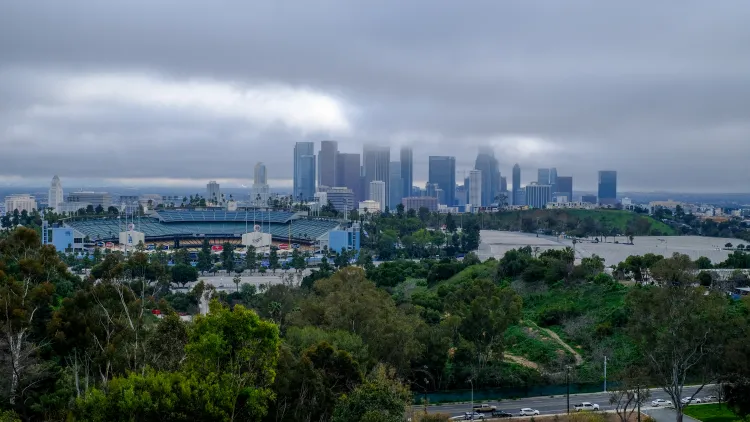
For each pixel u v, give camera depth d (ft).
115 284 402.31
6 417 285.43
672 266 395.34
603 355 555.28
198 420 269.64
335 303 521.24
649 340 402.11
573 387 522.88
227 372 287.07
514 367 549.95
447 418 394.11
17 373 325.83
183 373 289.12
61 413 306.55
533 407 481.87
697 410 461.37
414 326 522.47
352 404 302.86
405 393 356.18
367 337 478.18
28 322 337.11
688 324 386.11
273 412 324.80
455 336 562.66
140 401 261.44
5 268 386.73
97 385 335.06
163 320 344.69
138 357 335.88
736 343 389.80
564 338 621.31
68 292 507.71
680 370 417.90
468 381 526.57
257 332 290.97
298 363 342.23
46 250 406.82
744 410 406.62
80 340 359.87
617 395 448.24
